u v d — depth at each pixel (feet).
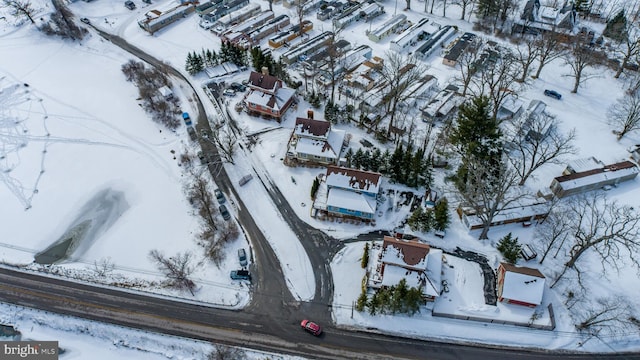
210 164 273.95
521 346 189.06
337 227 237.04
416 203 245.24
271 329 197.06
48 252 231.30
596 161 253.03
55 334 197.67
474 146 227.81
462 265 216.95
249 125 300.20
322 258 223.30
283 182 261.24
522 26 377.91
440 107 296.71
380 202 246.47
